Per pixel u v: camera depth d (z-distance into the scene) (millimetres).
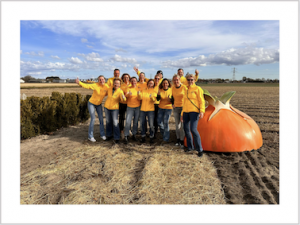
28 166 3697
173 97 4680
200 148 3965
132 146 4762
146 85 5148
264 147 4574
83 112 7676
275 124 7133
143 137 5039
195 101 3875
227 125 4039
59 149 4582
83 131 6316
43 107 5859
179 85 4441
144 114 4879
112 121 5195
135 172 3449
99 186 3000
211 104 4371
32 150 4523
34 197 2748
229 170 3436
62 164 3770
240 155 3975
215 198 2695
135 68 5711
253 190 2826
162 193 2807
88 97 8008
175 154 4145
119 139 5180
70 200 2676
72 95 7133
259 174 3283
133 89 4828
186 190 2869
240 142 3984
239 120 4160
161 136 5609
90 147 4688
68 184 3066
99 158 4047
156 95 4758
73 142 5109
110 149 4535
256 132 4254
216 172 3391
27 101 5480
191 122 3936
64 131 6285
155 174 3291
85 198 2715
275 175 3242
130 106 4875
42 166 3689
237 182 3062
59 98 6727
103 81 4906
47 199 2711
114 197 2738
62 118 6660
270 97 18781
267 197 2672
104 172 3436
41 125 5828
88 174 3365
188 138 4211
